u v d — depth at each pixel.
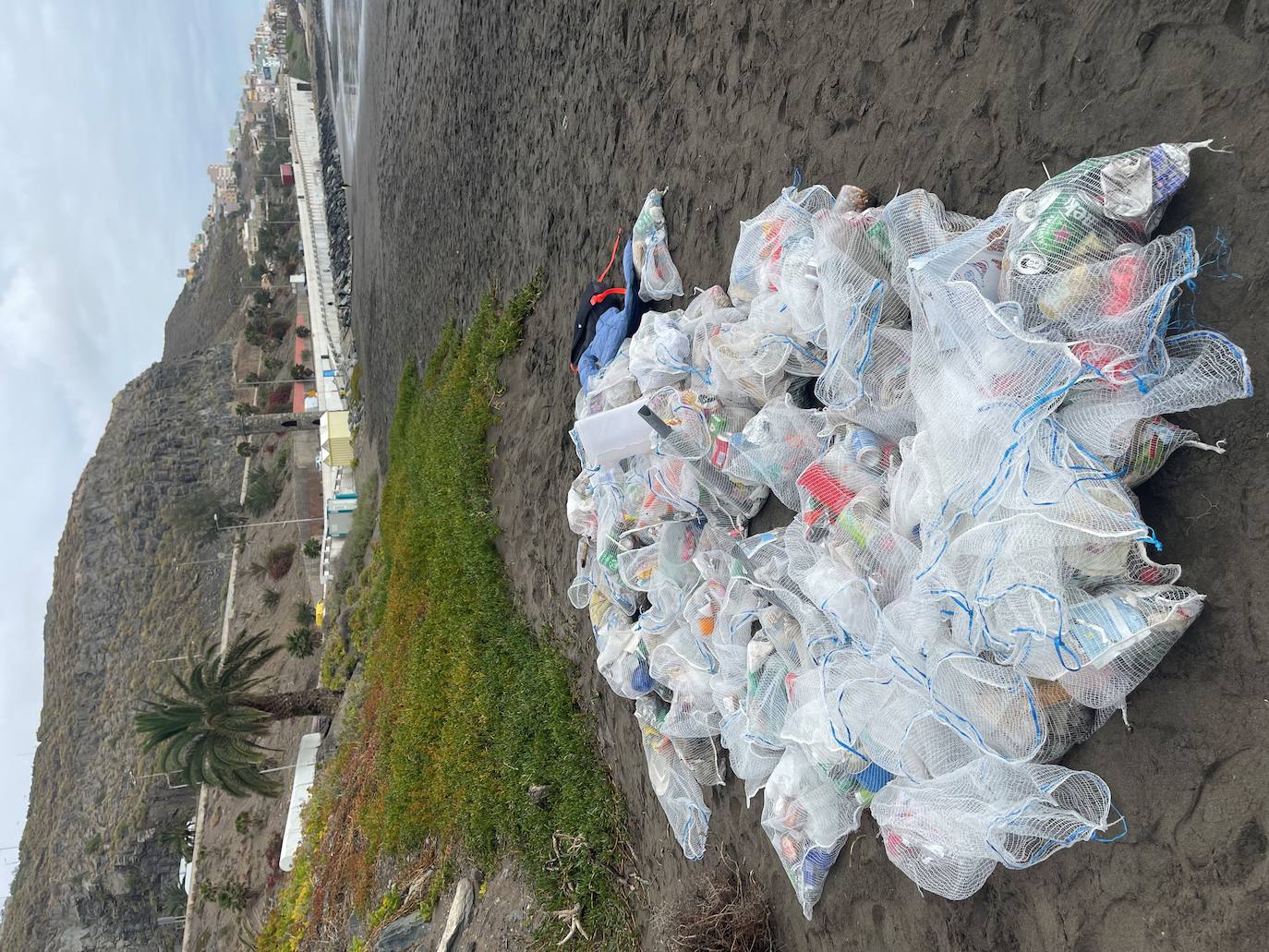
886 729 1.90
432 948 4.82
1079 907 1.64
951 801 1.77
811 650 2.27
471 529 6.33
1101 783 1.57
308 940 7.74
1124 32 1.66
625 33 4.10
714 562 2.89
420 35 9.34
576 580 4.21
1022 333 1.58
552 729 4.43
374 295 13.81
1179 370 1.49
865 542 2.04
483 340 7.03
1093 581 1.54
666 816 3.36
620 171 4.31
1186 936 1.43
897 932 2.12
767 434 2.52
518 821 4.42
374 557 11.07
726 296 3.19
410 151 10.38
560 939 3.72
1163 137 1.59
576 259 5.01
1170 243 1.51
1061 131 1.81
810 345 2.50
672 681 3.01
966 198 2.08
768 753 2.55
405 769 6.20
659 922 3.10
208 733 10.53
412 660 6.96
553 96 5.26
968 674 1.68
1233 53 1.47
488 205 7.04
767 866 2.72
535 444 5.51
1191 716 1.47
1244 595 1.41
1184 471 1.53
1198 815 1.44
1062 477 1.52
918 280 1.82
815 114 2.71
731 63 3.19
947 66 2.14
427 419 8.47
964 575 1.68
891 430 2.17
